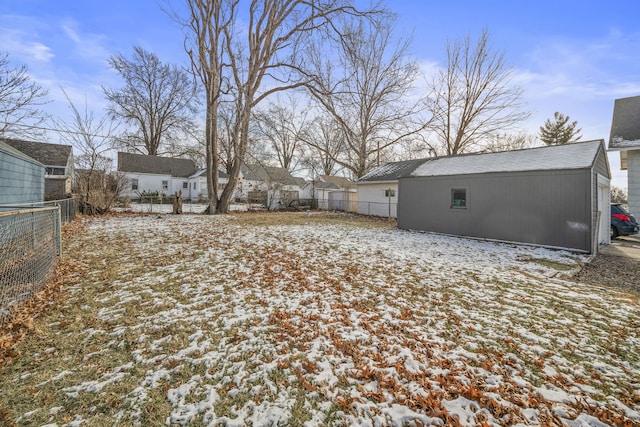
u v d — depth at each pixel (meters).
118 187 17.06
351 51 15.40
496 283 4.85
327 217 16.94
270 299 3.98
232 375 2.41
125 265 5.41
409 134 22.25
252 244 7.67
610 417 1.98
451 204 10.29
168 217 14.45
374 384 2.31
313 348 2.80
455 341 2.97
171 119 30.98
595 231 7.69
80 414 1.98
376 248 7.55
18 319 3.19
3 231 3.90
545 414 2.01
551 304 3.95
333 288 4.47
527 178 8.49
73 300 3.80
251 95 16.69
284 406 2.08
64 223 10.16
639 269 5.98
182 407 2.06
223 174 33.25
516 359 2.66
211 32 15.27
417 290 4.44
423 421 1.95
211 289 4.32
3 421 1.89
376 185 18.83
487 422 1.94
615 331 3.20
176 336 2.99
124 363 2.54
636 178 9.73
